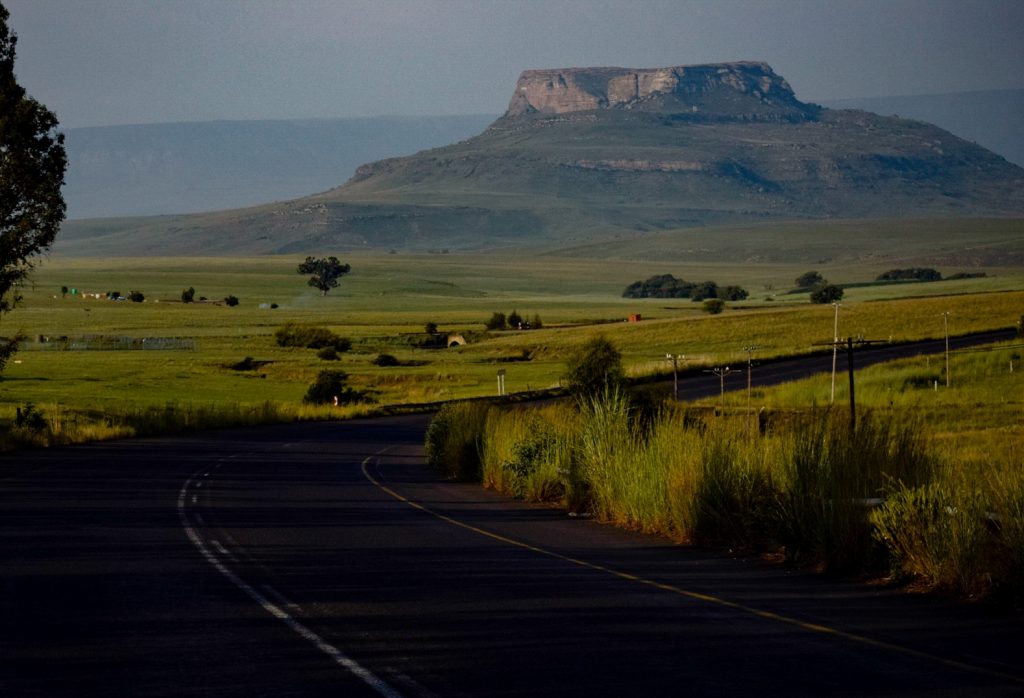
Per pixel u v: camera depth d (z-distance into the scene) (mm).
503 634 21562
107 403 143875
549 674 18469
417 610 24000
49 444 87688
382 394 185625
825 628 22094
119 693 17281
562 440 52688
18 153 74625
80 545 34531
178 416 117938
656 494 38625
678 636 21375
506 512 45594
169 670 18703
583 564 30750
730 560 31547
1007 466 28984
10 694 17234
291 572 29281
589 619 23016
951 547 26094
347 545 34906
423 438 109625
